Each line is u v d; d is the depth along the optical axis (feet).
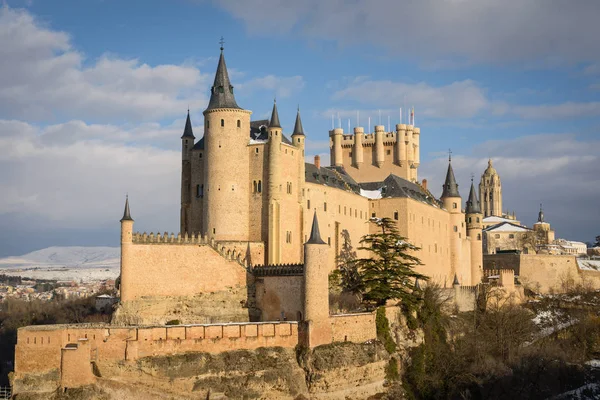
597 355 499.51
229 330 341.21
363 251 561.84
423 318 439.63
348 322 379.76
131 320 370.32
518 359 450.71
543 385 444.14
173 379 320.09
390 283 424.46
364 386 370.53
